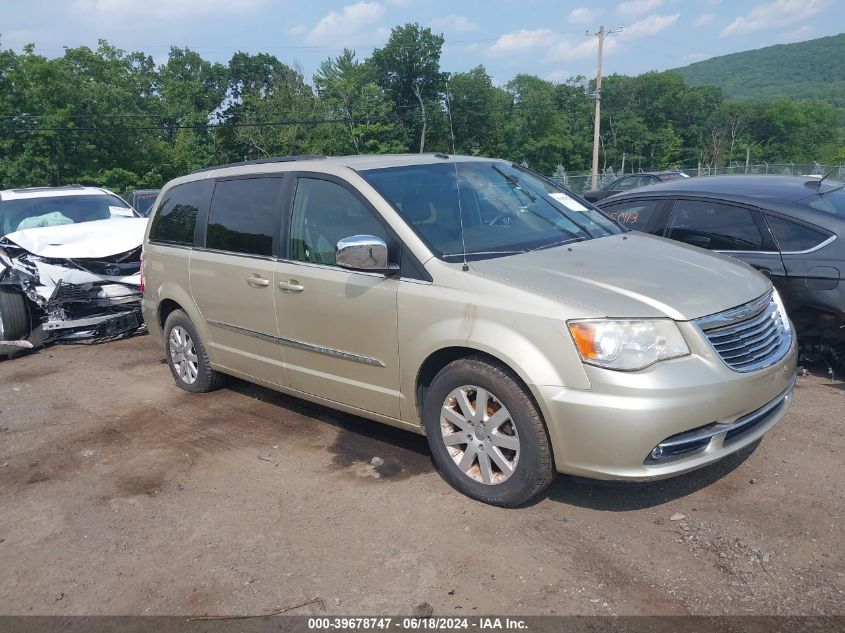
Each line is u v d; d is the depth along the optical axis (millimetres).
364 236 3836
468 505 3826
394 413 4188
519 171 5172
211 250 5352
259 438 4977
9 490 4438
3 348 7852
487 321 3559
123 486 4375
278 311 4730
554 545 3410
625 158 79812
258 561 3455
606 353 3238
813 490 3787
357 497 4020
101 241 8055
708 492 3828
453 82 64688
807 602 2918
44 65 41406
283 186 4812
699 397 3240
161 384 6418
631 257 3992
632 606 2953
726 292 3613
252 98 56156
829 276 5137
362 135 56062
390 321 3998
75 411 5855
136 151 47250
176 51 76375
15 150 42094
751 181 6164
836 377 5469
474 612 2979
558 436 3371
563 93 73750
